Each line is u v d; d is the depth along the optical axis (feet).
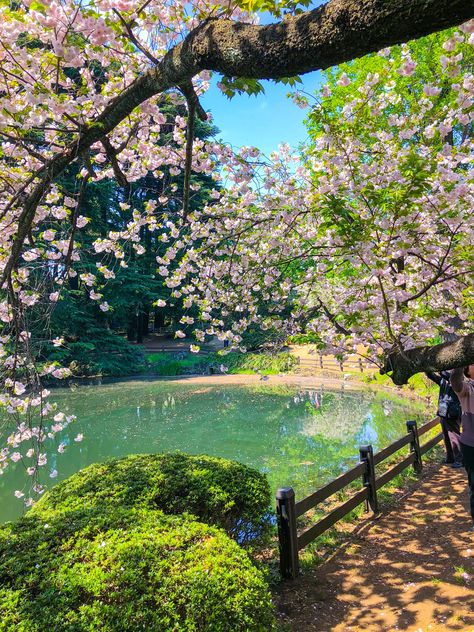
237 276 20.17
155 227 18.53
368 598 11.38
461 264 13.08
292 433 36.09
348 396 51.60
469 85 12.05
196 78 13.44
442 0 3.82
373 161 14.39
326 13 4.56
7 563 7.80
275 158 17.12
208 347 96.27
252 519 12.48
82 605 6.90
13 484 26.99
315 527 13.78
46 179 8.35
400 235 12.48
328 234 14.19
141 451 32.78
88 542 8.35
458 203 12.51
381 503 17.75
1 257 13.06
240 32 5.40
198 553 8.29
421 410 39.29
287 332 19.67
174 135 16.85
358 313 13.46
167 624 6.91
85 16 7.93
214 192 19.93
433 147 13.58
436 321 15.80
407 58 12.65
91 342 76.84
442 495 17.87
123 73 12.35
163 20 11.57
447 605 10.61
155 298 89.35
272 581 12.53
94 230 71.05
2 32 8.82
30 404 11.93
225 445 33.35
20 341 11.13
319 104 12.09
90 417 45.03
